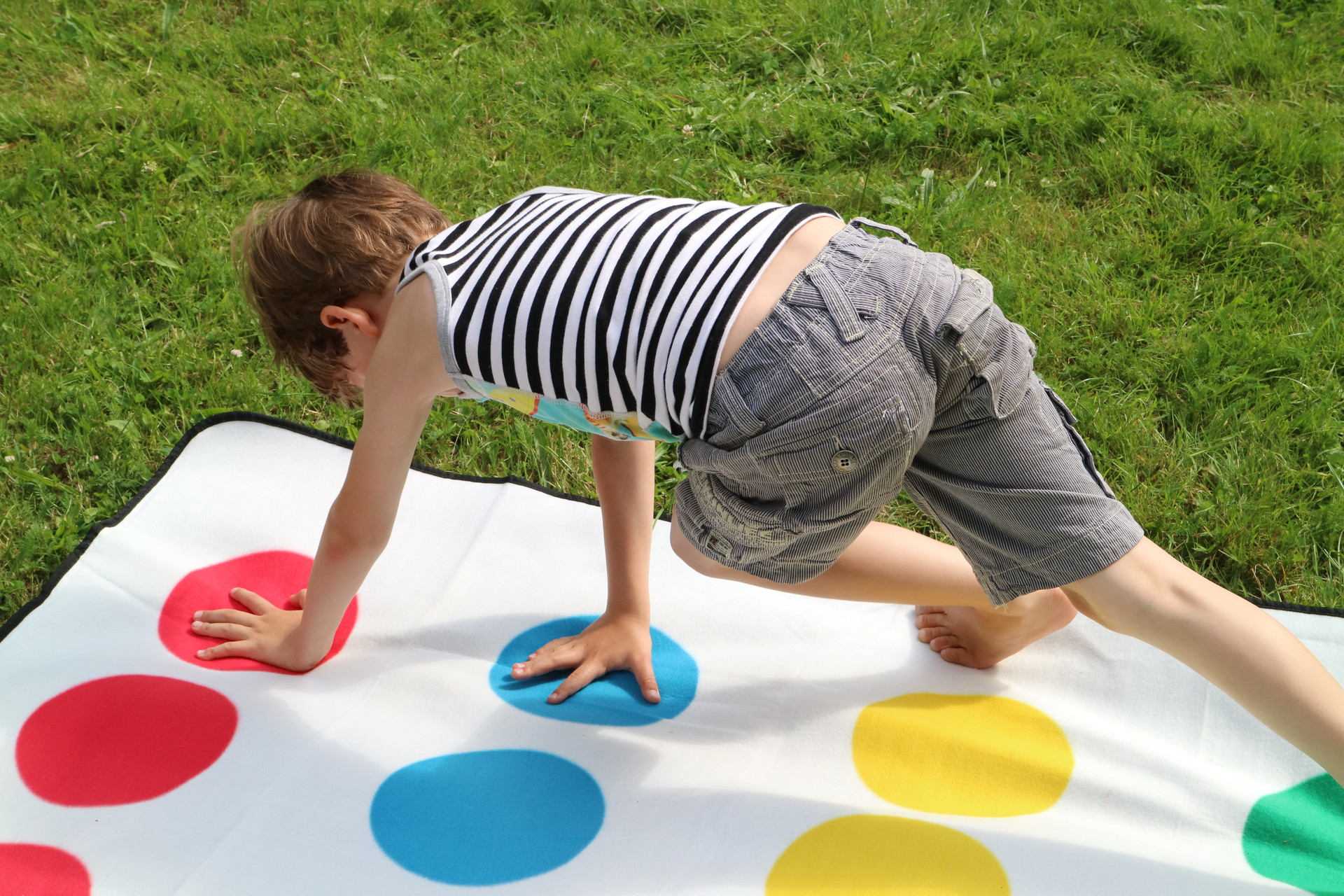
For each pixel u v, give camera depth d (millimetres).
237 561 1973
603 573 1990
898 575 1634
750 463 1294
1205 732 1663
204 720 1638
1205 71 3264
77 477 2180
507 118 3219
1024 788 1566
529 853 1451
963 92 3217
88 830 1472
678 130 3137
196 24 3629
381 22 3607
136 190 2920
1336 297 2512
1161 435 2238
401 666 1782
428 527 2070
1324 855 1444
